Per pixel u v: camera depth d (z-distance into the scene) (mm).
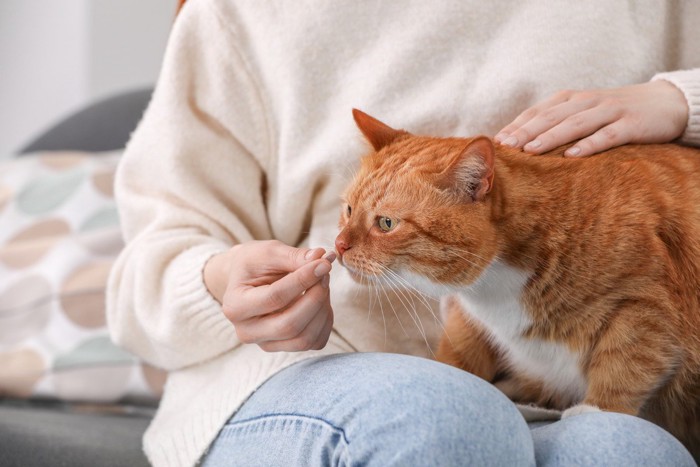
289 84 1184
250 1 1196
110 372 1975
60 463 1265
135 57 3176
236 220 1211
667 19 1206
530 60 1140
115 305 1197
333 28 1182
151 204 1198
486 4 1157
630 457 766
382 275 1060
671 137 1116
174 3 3117
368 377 813
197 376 1146
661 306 976
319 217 1222
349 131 1168
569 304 1011
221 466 947
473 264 1025
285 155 1202
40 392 1978
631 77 1170
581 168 1037
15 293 2158
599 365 1008
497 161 1052
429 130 1184
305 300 890
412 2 1175
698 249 1004
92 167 2418
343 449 762
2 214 2367
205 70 1224
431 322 1173
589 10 1144
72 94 3273
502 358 1159
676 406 1069
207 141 1214
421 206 1045
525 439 771
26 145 2688
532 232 1018
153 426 1147
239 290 926
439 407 737
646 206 1004
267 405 920
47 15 3338
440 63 1173
